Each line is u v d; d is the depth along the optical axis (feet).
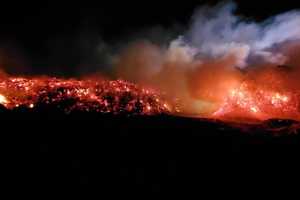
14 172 22.24
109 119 32.45
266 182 22.39
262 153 26.14
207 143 27.81
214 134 29.66
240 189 21.61
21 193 20.36
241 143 27.94
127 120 32.48
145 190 21.20
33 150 25.03
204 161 24.88
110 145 26.76
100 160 24.36
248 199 20.65
